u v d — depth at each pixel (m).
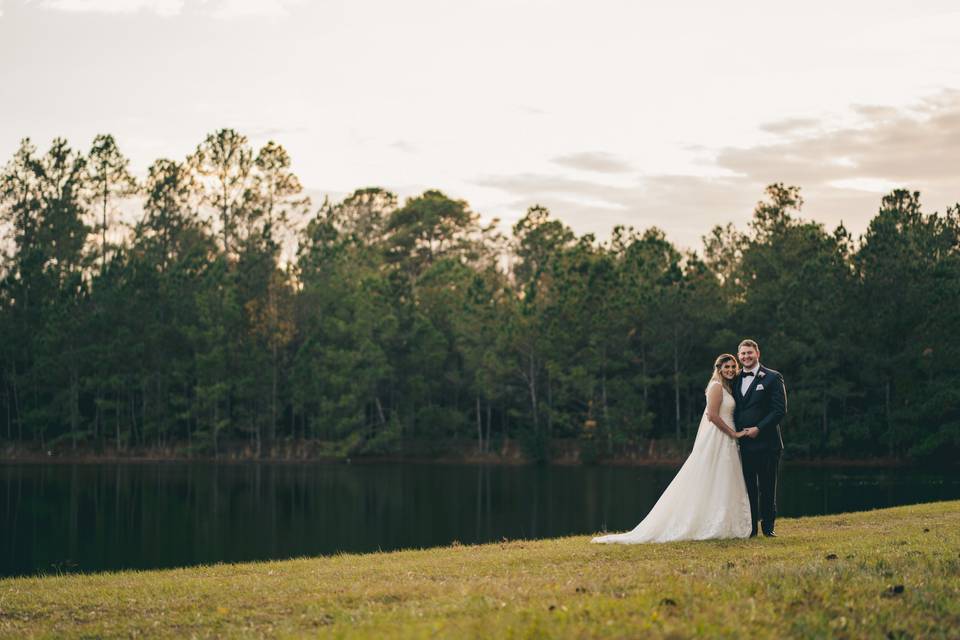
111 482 57.84
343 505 46.53
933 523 16.67
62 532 37.47
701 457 14.33
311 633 8.76
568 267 71.94
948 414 63.53
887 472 58.16
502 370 70.88
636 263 71.56
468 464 70.88
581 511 42.59
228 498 49.78
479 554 15.05
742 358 14.49
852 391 68.25
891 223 67.38
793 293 67.62
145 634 9.85
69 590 12.62
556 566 12.42
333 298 78.12
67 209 86.31
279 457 75.75
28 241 85.75
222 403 78.50
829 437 65.44
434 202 105.81
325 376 73.19
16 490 53.28
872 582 9.54
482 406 82.50
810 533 15.09
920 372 64.12
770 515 14.49
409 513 43.06
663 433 73.88
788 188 75.12
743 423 14.33
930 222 71.56
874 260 66.19
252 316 76.44
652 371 72.81
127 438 77.19
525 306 71.31
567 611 8.32
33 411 76.19
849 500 40.69
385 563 14.34
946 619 8.39
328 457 75.19
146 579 14.01
